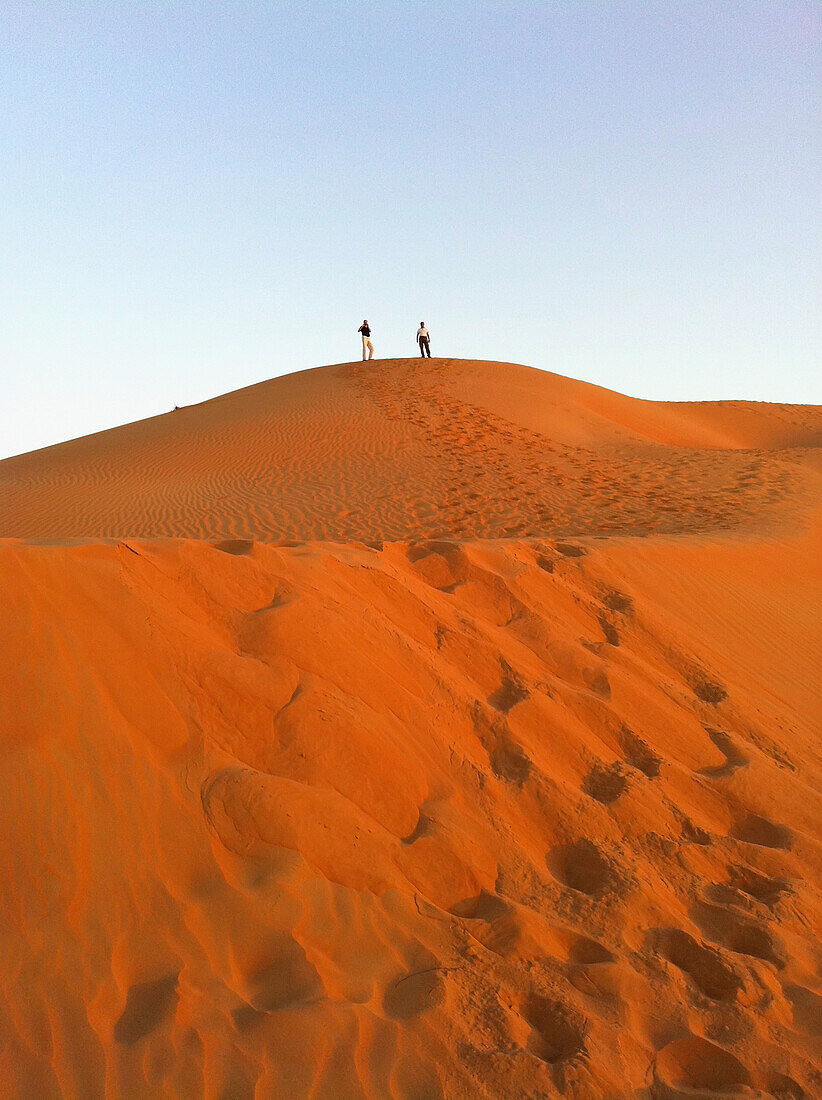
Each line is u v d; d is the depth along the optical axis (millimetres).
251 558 5500
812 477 21141
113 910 3572
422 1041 3344
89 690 4199
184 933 3570
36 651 4207
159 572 5012
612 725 5695
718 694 6930
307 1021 3289
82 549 4781
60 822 3746
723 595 9766
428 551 7383
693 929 4289
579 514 17281
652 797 5078
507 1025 3479
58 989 3270
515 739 5152
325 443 24484
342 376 34500
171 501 19906
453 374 33938
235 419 28172
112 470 23672
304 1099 3088
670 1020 3697
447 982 3609
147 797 3965
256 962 3566
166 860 3803
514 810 4742
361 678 5039
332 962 3605
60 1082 3002
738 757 5875
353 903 3896
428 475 21156
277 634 4973
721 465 22750
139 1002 3324
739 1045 3609
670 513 16938
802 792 5676
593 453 24609
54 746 3963
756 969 3998
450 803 4629
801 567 12070
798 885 4703
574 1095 3238
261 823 3984
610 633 7273
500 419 27391
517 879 4363
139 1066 3076
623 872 4445
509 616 6754
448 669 5652
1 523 18672
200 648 4645
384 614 5840
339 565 6031
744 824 5348
